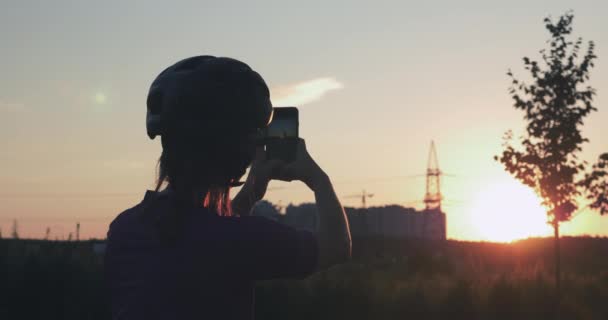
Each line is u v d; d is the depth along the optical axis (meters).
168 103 1.70
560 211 16.31
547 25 17.31
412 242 71.44
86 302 15.23
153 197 1.75
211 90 1.68
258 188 1.89
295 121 1.90
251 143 1.75
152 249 1.68
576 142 16.62
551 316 15.30
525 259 36.59
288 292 16.20
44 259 15.93
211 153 1.71
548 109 17.03
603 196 16.50
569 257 39.81
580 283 17.61
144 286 1.66
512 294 15.71
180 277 1.64
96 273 15.69
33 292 15.37
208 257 1.65
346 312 15.74
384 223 115.94
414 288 17.48
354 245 64.00
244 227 1.67
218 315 1.65
